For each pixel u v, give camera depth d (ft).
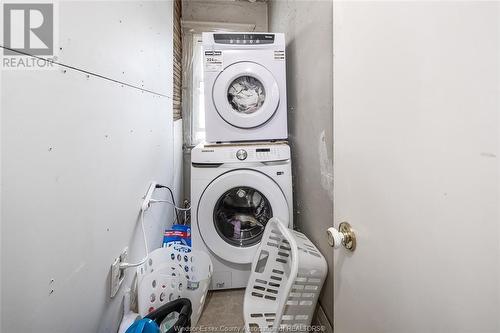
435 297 1.38
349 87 2.23
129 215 3.34
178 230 5.47
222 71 5.27
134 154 3.52
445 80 1.30
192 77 8.72
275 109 5.44
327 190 4.08
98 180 2.44
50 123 1.72
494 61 1.07
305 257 3.84
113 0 2.77
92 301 2.35
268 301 4.49
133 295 3.51
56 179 1.79
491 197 1.09
